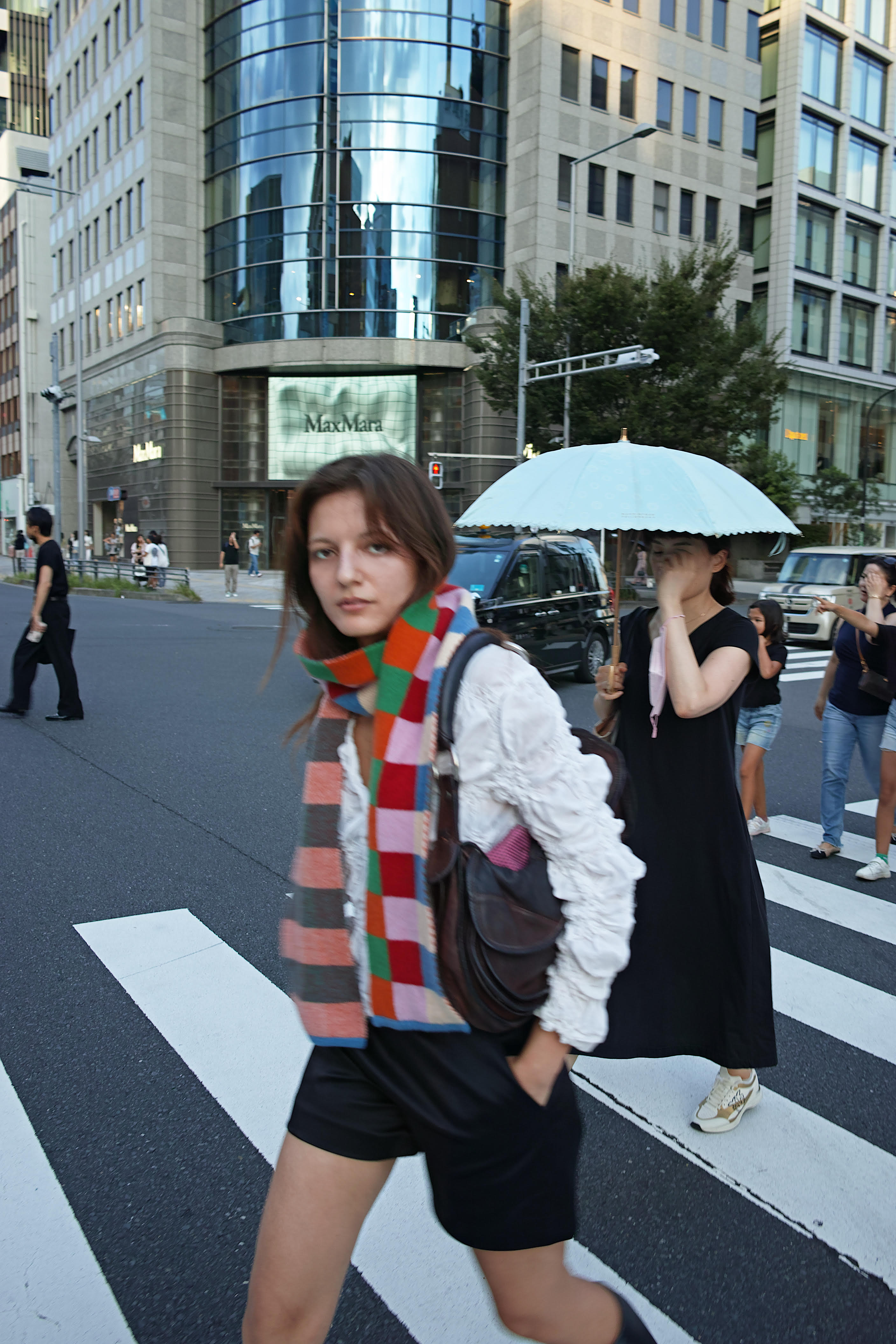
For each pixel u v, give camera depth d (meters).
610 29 36.56
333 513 1.43
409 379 39.00
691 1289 2.21
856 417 47.81
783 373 28.38
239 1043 3.27
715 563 2.61
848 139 45.16
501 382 29.09
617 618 2.74
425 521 1.42
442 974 1.35
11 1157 2.63
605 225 37.12
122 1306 2.12
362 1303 2.16
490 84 36.78
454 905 1.34
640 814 2.57
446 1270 2.27
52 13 52.62
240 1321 2.09
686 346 27.28
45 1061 3.13
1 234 69.25
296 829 5.60
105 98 45.47
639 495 2.46
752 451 29.22
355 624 1.44
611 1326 1.54
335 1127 1.46
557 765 1.33
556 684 12.15
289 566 1.58
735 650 2.50
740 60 40.38
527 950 1.33
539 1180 1.41
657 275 29.28
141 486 43.69
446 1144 1.40
